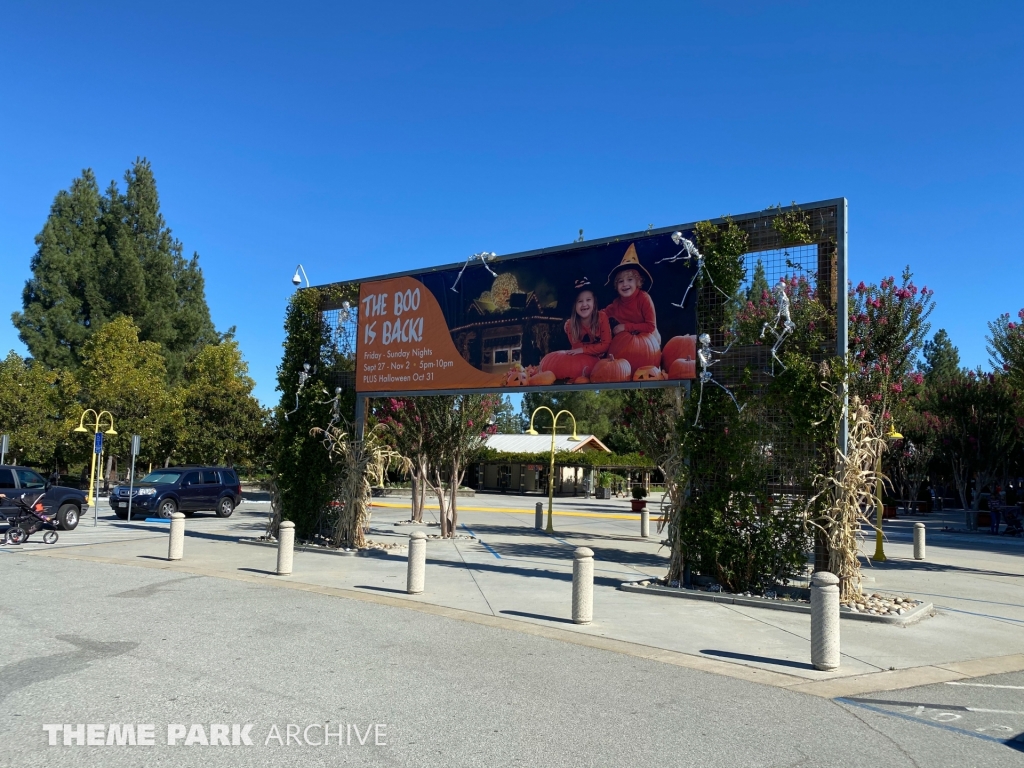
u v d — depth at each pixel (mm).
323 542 16297
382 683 6492
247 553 15328
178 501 25500
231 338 59250
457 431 19562
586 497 54875
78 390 38438
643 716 5809
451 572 13234
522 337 13898
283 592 10898
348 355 16781
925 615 10234
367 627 8711
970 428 28531
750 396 11266
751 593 11016
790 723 5742
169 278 52125
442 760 4836
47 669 6680
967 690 6730
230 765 4668
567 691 6414
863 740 5406
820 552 10828
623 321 12656
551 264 13664
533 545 18703
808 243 11141
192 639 7902
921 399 33625
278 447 17094
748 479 11094
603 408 67375
